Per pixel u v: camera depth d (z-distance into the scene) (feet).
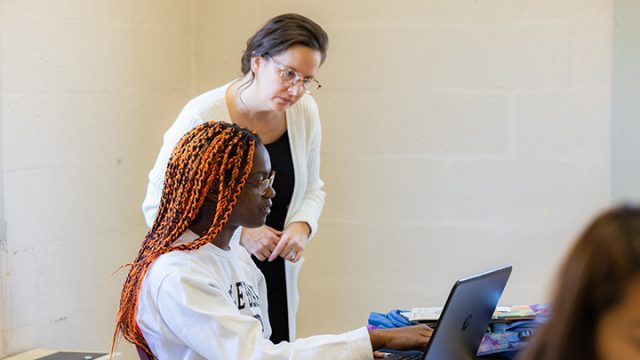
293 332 9.02
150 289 5.76
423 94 11.62
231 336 5.55
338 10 11.73
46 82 9.46
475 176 11.60
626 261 2.53
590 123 11.31
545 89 11.37
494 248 11.65
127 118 10.87
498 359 6.95
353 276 12.00
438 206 11.73
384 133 11.75
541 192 11.49
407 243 11.84
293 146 8.61
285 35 7.77
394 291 11.93
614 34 11.04
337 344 5.68
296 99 7.98
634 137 11.05
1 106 8.82
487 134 11.53
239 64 12.09
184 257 5.85
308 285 12.11
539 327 2.80
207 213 6.01
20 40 9.06
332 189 11.93
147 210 8.18
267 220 8.79
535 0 11.29
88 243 10.26
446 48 11.52
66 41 9.75
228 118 8.21
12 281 9.04
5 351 8.96
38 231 9.41
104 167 10.48
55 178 9.65
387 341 5.79
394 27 11.61
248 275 6.80
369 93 11.74
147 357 5.94
